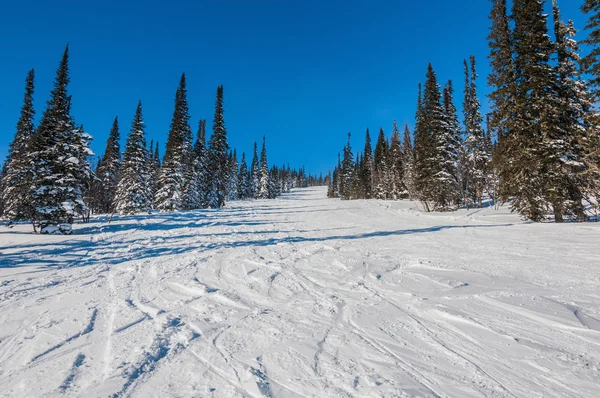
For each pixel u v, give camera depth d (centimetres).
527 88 1456
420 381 259
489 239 970
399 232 1274
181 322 409
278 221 1892
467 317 382
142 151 2623
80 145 1614
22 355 330
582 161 1357
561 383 249
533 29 1490
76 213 1406
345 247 949
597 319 358
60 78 1667
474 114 2725
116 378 277
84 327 402
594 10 1167
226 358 309
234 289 562
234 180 6088
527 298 432
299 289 547
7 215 1502
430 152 2447
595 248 738
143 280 639
